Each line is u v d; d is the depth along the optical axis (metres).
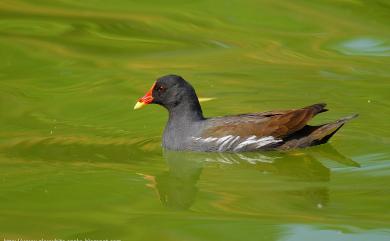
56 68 18.61
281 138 14.48
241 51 19.34
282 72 18.28
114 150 14.70
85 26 20.61
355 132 15.18
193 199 12.41
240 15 21.03
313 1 21.45
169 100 14.88
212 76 18.16
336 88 17.38
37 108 16.64
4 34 19.97
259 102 16.83
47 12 21.41
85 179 13.20
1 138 15.12
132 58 19.14
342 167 13.70
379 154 14.13
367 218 11.47
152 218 11.60
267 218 11.57
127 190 12.78
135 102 16.97
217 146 14.53
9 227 11.18
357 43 19.48
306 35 19.92
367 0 21.34
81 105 16.83
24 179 13.15
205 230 11.16
